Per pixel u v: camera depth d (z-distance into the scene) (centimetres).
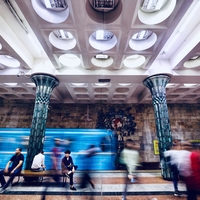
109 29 544
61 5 496
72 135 1016
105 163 1005
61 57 787
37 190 537
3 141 998
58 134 1009
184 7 455
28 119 1400
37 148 712
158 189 548
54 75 838
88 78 875
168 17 492
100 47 661
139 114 1419
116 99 1371
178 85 1055
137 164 440
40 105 782
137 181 657
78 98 1355
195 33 616
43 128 762
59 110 1432
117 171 907
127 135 1341
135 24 524
